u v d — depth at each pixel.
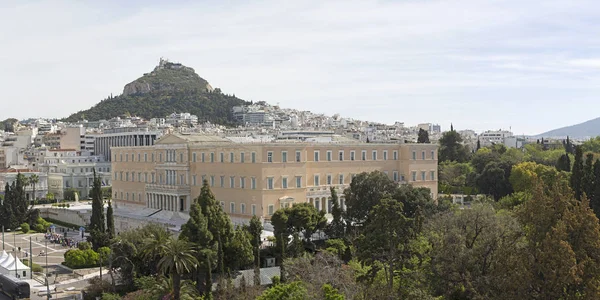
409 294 83.69
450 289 88.31
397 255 93.44
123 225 196.88
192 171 192.25
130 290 113.31
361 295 85.19
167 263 92.88
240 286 102.12
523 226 89.12
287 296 79.25
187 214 187.88
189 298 94.81
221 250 105.81
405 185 149.12
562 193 86.75
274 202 165.00
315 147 176.12
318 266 97.75
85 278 131.75
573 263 76.81
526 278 79.44
